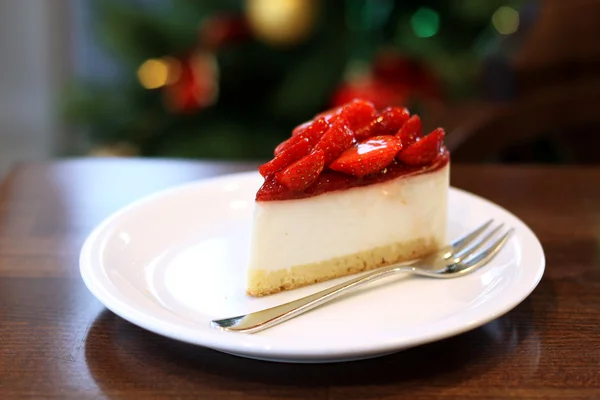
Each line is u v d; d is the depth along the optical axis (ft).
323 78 2.52
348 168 1.43
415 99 2.47
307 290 1.44
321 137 1.46
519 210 1.74
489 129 2.13
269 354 1.15
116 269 1.38
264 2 2.46
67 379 1.19
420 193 1.51
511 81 2.48
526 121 2.14
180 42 2.60
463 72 2.45
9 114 4.08
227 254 1.50
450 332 1.17
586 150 2.21
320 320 1.30
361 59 2.59
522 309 1.36
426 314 1.32
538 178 1.92
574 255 1.53
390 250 1.52
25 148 4.12
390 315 1.32
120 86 2.73
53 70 4.03
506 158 2.34
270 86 2.68
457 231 1.58
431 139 1.49
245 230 1.59
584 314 1.34
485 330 1.30
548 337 1.28
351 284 1.36
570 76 2.45
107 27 2.61
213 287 1.41
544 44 2.43
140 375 1.20
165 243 1.51
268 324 1.28
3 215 1.69
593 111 2.15
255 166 1.99
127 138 2.68
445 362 1.23
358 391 1.18
